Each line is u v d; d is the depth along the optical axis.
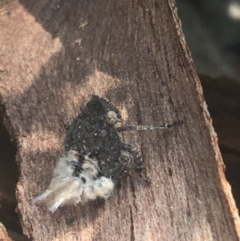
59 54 0.05
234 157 0.05
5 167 0.05
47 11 0.05
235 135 0.05
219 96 0.05
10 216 0.05
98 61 0.05
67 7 0.05
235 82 0.05
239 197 0.05
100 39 0.05
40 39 0.05
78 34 0.05
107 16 0.05
